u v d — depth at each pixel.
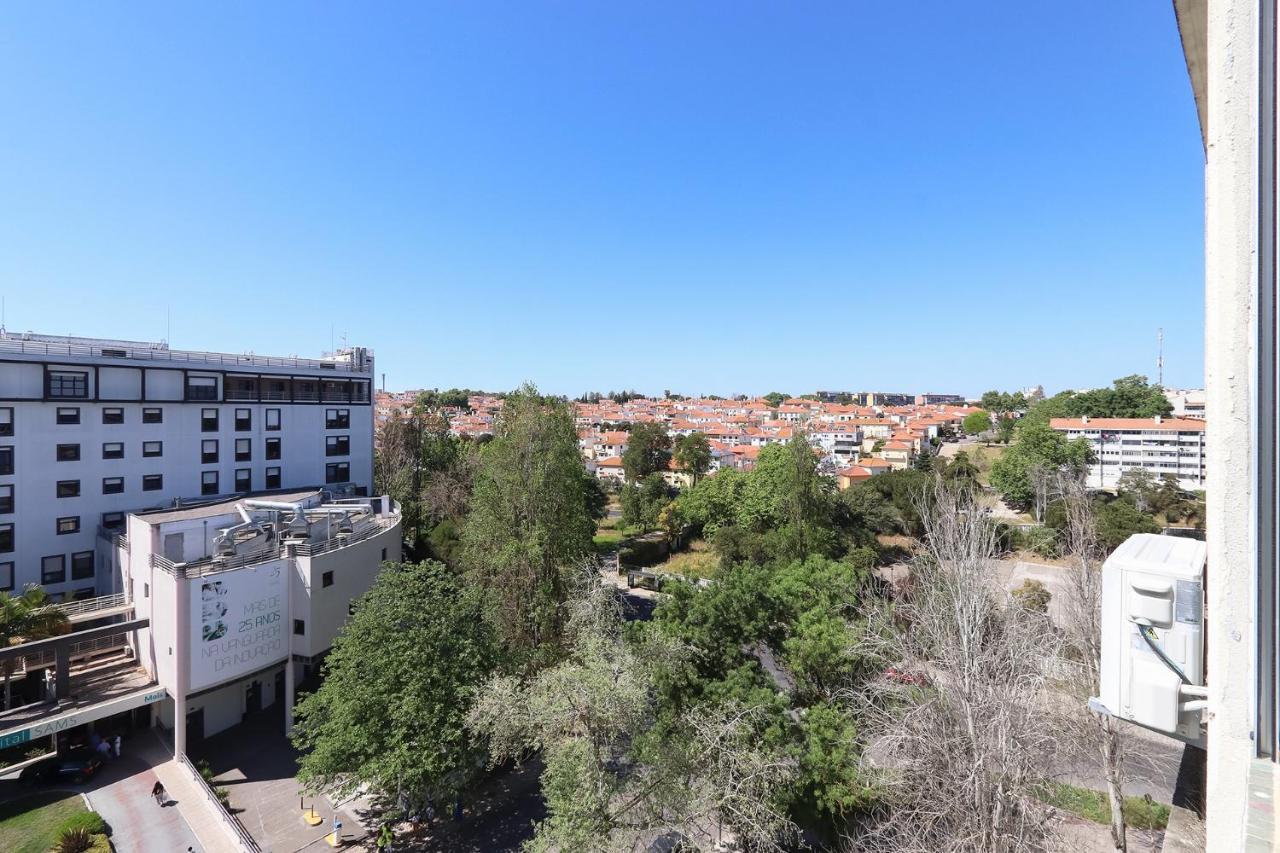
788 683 21.64
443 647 20.75
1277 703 2.93
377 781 19.48
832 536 38.34
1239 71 3.14
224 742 25.89
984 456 95.12
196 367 37.78
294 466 43.03
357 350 47.34
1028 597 23.28
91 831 19.47
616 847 14.05
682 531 56.81
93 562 33.50
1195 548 4.52
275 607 26.02
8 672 22.33
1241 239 3.12
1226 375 3.19
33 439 31.48
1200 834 7.63
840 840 16.56
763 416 162.38
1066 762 16.98
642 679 16.53
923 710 12.88
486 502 29.62
